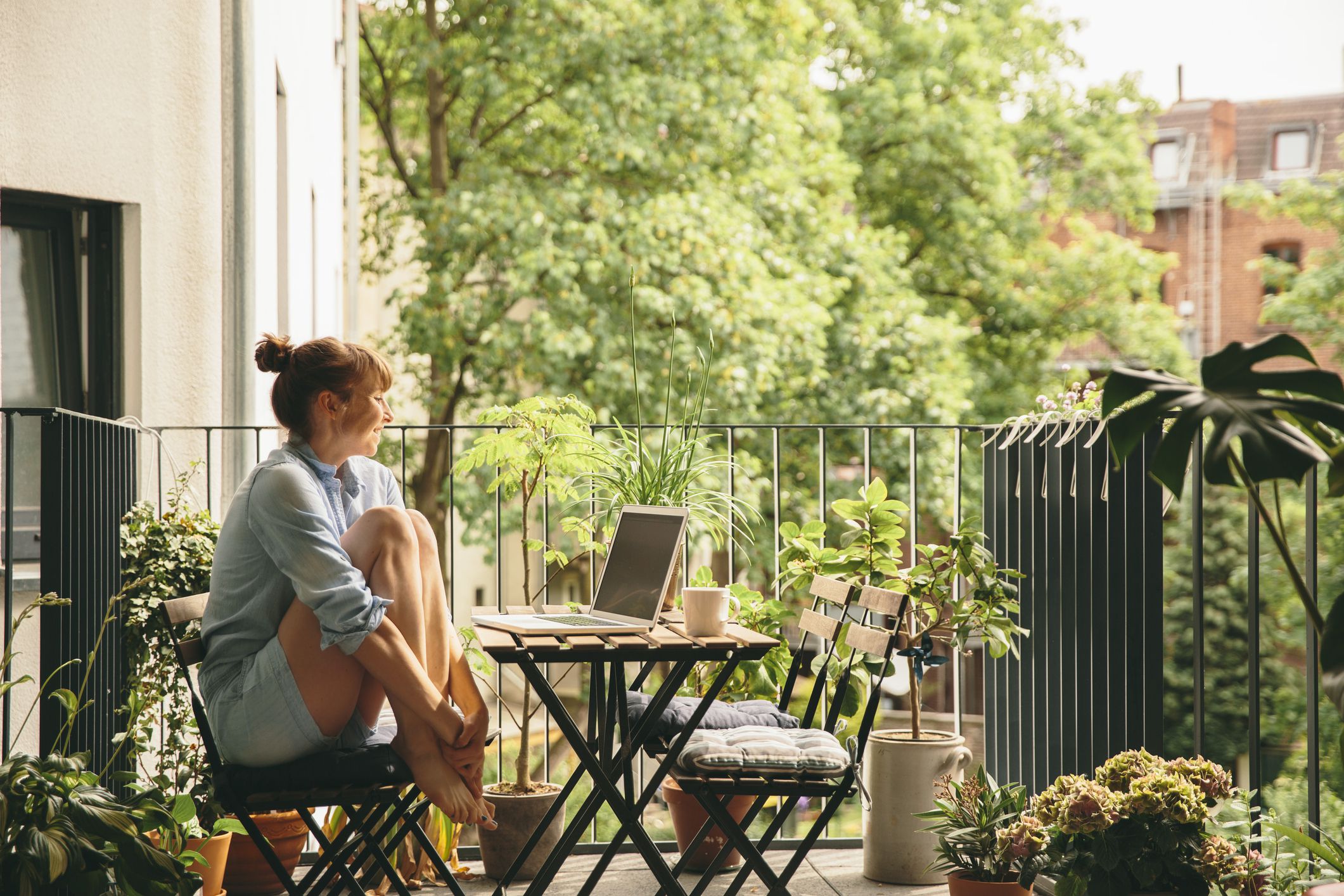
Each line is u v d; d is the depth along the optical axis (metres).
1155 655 2.68
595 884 2.57
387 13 12.12
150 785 2.98
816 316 10.36
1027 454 3.34
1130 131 15.28
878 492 3.21
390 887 2.92
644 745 2.51
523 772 3.17
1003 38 14.59
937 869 2.70
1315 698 2.43
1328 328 15.74
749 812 2.72
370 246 12.68
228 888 2.92
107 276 4.08
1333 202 16.88
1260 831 2.58
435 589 2.46
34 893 2.00
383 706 2.58
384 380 2.50
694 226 10.10
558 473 3.44
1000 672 3.61
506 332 10.08
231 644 2.28
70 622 2.57
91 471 2.74
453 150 12.10
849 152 13.27
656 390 10.01
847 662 3.09
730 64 11.10
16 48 3.69
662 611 2.71
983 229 14.01
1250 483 1.80
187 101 4.23
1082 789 2.32
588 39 10.44
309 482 2.26
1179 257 22.55
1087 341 15.09
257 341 4.70
